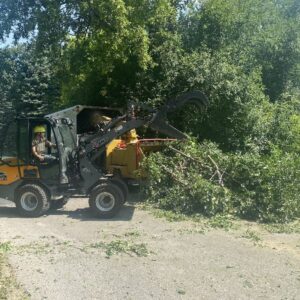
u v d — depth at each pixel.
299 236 8.68
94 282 6.05
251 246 7.87
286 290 5.91
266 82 18.11
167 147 11.65
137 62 15.05
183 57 14.60
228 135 14.27
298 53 17.81
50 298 5.50
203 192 10.04
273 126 14.67
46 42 14.94
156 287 5.92
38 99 36.88
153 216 9.98
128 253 7.32
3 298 5.41
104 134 10.46
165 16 15.51
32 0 15.33
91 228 9.02
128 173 11.59
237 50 16.02
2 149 10.35
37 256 7.11
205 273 6.47
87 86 16.44
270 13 18.44
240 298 5.62
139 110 11.64
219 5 15.90
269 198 9.96
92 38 15.04
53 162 10.22
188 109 14.28
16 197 10.10
